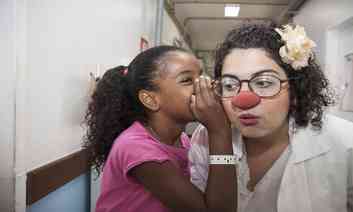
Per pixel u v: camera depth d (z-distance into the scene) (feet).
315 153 2.67
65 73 5.41
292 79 2.59
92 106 3.64
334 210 2.63
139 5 10.70
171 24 17.22
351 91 10.93
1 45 3.83
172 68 3.03
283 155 2.79
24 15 4.00
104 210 3.02
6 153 3.93
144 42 11.30
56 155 5.22
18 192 4.02
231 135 2.74
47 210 4.97
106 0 7.40
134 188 2.88
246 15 19.12
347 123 2.97
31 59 4.31
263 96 2.47
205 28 22.45
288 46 2.48
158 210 2.86
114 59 8.05
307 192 2.64
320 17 13.57
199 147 3.01
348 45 11.52
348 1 10.47
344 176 2.65
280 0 16.38
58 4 5.08
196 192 2.66
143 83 3.16
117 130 3.43
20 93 3.98
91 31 6.49
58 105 5.23
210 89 2.71
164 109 3.10
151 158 2.72
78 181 6.20
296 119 2.78
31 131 4.37
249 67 2.48
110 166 3.00
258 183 2.80
